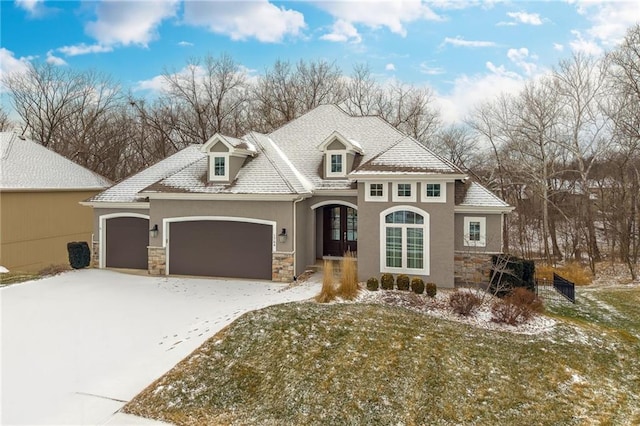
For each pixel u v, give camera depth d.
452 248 16.38
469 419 8.33
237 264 18.73
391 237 17.14
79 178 27.67
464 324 13.27
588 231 33.38
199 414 8.15
